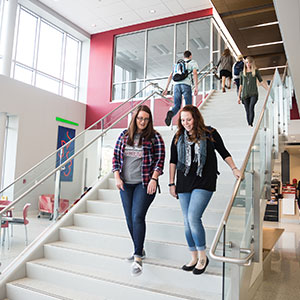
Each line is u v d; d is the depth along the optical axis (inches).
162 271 102.3
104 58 482.3
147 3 400.8
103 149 183.2
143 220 106.2
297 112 434.6
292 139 470.9
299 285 145.3
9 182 355.9
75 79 492.4
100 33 490.9
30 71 407.8
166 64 442.9
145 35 460.4
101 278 103.7
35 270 116.0
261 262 150.2
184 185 99.4
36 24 417.4
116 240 122.5
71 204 155.9
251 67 201.6
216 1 328.8
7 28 354.6
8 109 349.1
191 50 426.3
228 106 272.2
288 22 142.8
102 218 138.0
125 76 469.1
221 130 203.3
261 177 136.7
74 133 454.3
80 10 421.7
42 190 135.3
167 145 202.1
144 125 109.8
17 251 121.3
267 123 162.2
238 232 93.2
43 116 396.8
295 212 478.3
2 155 347.9
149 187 104.7
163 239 120.6
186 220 100.1
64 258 122.5
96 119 474.3
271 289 138.3
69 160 152.1
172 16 437.4
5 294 109.3
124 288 98.0
